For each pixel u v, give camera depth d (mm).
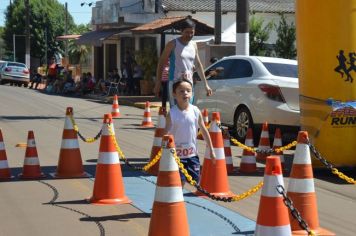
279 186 5074
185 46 8891
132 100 25125
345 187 8594
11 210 7070
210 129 7828
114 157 7469
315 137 9305
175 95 6875
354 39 9102
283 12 30594
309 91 9328
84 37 34938
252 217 6832
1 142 8797
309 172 5957
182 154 6793
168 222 5414
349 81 9125
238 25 18734
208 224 6504
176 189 5465
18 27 69688
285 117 11766
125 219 6695
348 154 9234
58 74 33562
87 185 8367
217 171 7742
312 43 9203
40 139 12953
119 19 32656
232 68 13320
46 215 6855
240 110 12734
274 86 11898
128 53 29547
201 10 29391
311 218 5930
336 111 9086
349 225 6648
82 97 28750
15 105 22344
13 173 9148
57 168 9008
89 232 6215
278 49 27688
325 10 9055
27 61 48500
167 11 29250
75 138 8961
